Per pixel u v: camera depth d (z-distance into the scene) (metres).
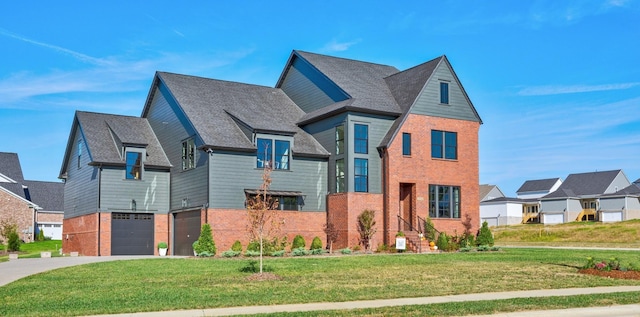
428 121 38.41
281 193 35.81
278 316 13.68
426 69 39.94
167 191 39.34
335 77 39.88
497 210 91.50
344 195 36.16
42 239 62.81
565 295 17.14
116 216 37.62
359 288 18.53
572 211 88.19
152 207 38.69
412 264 26.12
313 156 37.56
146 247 38.28
